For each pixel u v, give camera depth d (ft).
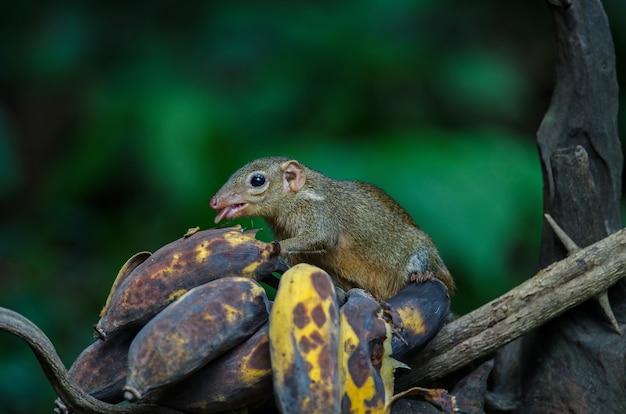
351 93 13.97
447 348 9.11
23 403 12.59
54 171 16.05
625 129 15.01
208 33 15.30
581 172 9.21
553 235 9.27
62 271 14.80
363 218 9.80
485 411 9.36
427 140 12.92
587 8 9.29
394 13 14.97
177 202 12.77
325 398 8.64
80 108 15.84
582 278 9.07
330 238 9.81
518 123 16.49
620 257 9.07
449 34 16.25
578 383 9.19
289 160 9.90
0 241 15.61
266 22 15.08
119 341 8.85
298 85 13.94
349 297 8.85
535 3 16.79
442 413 9.07
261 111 13.70
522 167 12.87
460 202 12.03
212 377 8.75
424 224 11.94
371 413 8.73
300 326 8.67
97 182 14.32
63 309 14.17
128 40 15.85
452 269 12.05
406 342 8.95
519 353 9.36
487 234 11.98
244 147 13.15
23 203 17.12
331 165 12.39
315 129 13.73
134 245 14.01
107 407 8.74
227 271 8.86
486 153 12.78
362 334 8.75
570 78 9.30
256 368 8.73
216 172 12.87
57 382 8.68
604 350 9.16
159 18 15.97
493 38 16.79
